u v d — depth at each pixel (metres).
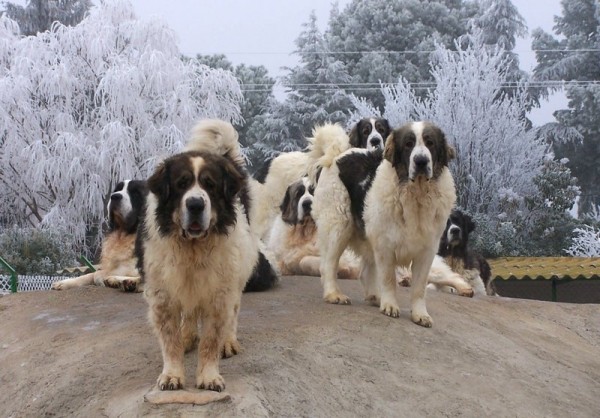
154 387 6.02
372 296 9.23
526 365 8.29
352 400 6.57
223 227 6.07
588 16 45.47
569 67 42.75
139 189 10.38
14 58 26.64
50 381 6.89
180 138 25.25
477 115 27.36
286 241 12.19
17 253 16.72
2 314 9.39
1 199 26.61
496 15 43.66
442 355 7.85
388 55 43.22
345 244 9.37
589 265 17.25
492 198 26.70
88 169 24.73
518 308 10.78
